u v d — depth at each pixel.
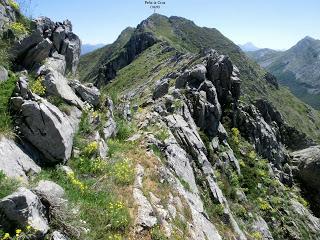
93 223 13.01
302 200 35.09
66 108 17.44
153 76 91.69
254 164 32.84
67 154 15.33
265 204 29.30
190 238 16.42
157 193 17.34
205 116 31.17
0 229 9.85
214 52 45.47
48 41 20.06
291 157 41.50
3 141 13.24
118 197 15.40
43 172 13.81
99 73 170.88
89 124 18.39
